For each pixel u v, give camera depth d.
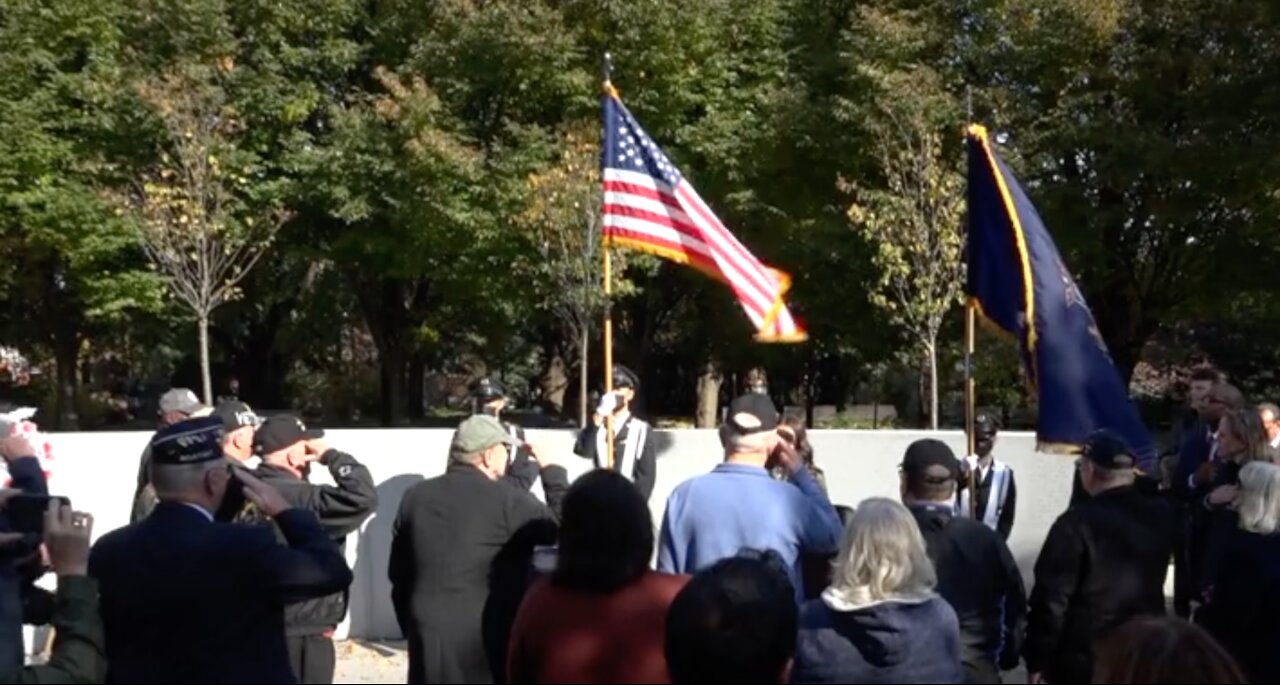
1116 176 20.11
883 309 19.72
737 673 2.98
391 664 8.91
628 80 21.20
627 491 3.83
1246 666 5.27
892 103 18.92
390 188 21.30
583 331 17.81
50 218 20.45
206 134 18.86
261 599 4.03
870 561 3.99
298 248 23.22
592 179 17.81
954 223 17.05
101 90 20.33
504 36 20.61
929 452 5.23
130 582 3.92
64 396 27.16
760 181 21.84
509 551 5.42
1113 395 6.62
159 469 4.08
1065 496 9.52
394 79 20.52
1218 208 21.17
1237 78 19.70
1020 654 6.00
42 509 5.80
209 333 31.27
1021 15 20.81
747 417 5.18
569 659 3.71
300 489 5.95
